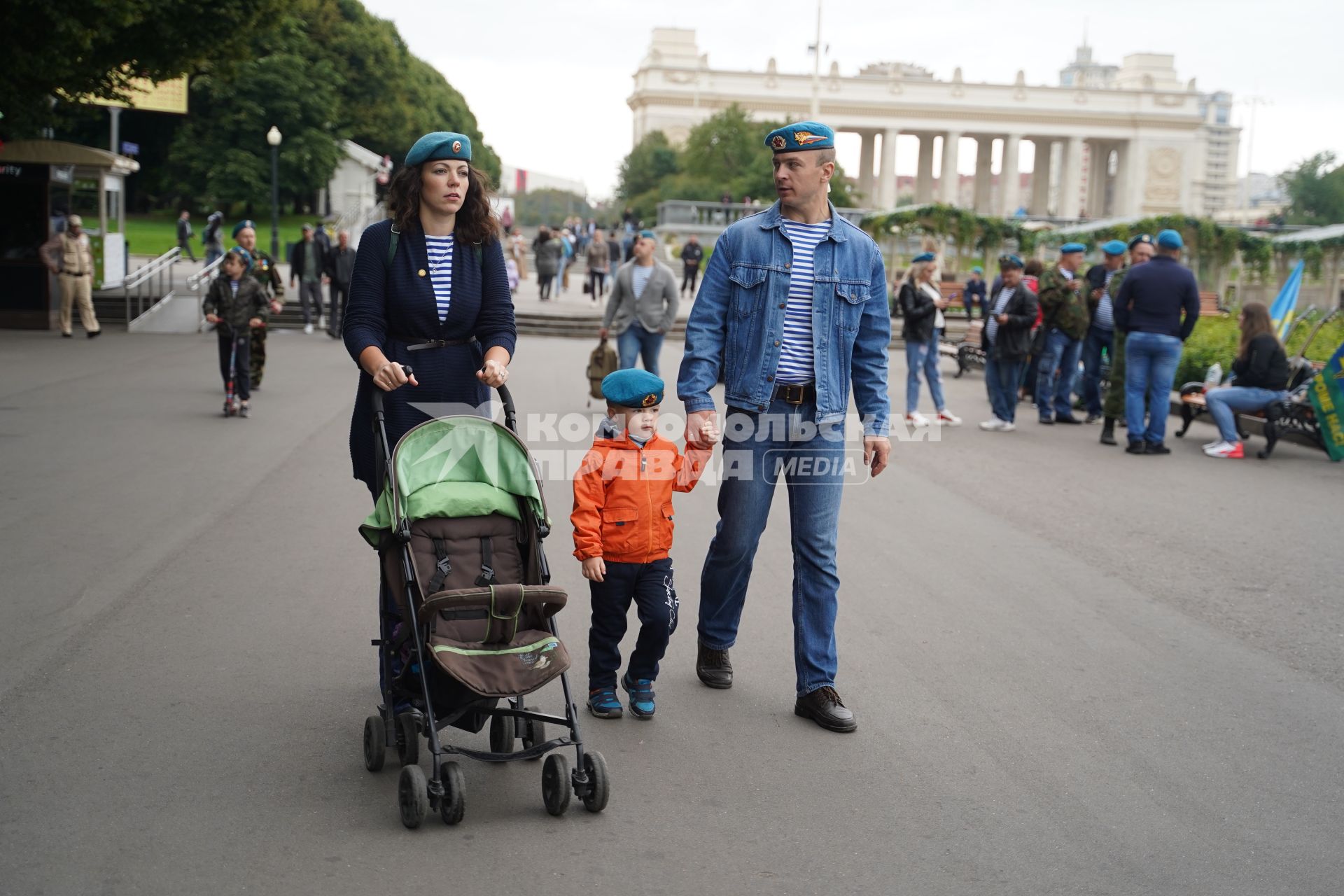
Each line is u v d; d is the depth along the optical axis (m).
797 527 4.83
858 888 3.45
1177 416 14.94
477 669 3.70
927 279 13.67
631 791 4.09
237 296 11.91
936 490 9.77
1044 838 3.81
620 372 4.62
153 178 65.56
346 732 4.50
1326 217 99.62
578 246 53.44
